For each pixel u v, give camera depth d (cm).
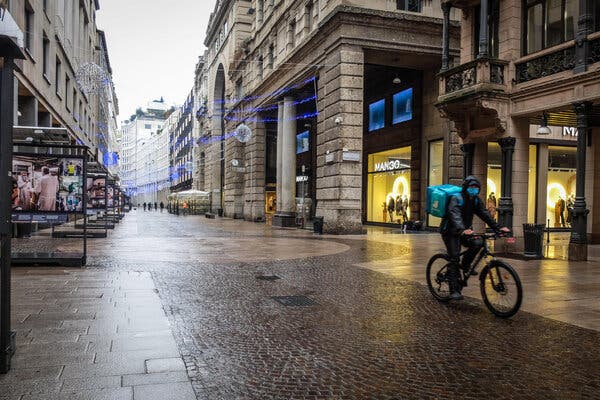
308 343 539
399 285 912
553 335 576
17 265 1064
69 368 437
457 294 748
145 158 16400
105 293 781
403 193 2722
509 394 401
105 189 2123
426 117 2516
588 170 1752
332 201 2288
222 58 4956
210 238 2020
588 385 422
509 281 659
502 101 1441
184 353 495
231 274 1028
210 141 5944
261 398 385
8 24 396
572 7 1309
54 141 1327
